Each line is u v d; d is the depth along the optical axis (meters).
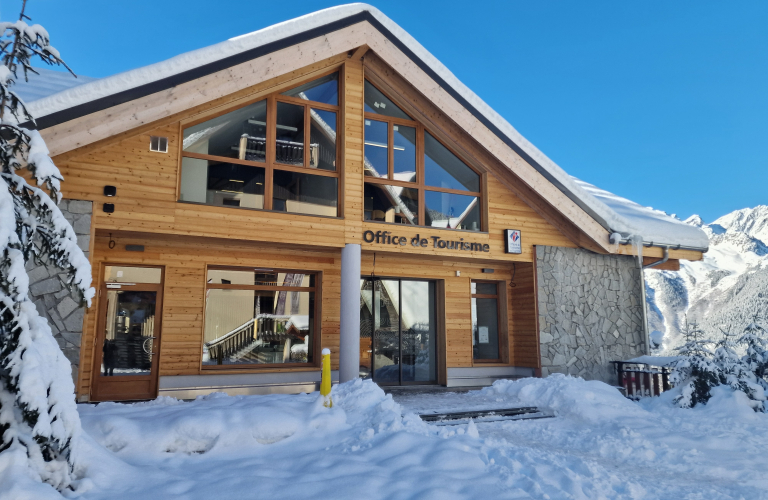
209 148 10.38
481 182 13.12
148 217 9.48
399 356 13.01
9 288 4.23
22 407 4.03
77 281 4.82
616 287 14.05
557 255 13.46
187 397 10.32
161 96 9.12
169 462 5.11
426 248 11.91
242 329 11.20
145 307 10.48
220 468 4.94
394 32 10.97
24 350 4.13
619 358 13.69
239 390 10.71
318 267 11.91
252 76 9.80
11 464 3.91
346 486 4.33
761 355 10.62
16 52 5.20
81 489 4.12
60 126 8.51
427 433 6.14
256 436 5.67
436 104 11.82
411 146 12.59
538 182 12.73
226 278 11.22
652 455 6.77
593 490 4.91
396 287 13.26
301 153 11.16
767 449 7.25
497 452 5.50
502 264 13.95
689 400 10.20
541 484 4.77
